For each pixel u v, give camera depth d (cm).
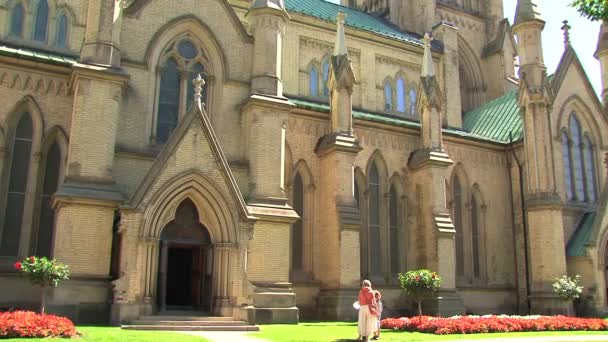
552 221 3931
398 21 5375
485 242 4300
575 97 4444
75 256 2555
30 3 3256
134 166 2886
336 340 2023
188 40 3177
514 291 4291
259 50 3216
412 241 3941
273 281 2928
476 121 4991
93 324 2523
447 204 4219
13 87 2844
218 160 2739
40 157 2842
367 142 3950
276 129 3128
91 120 2702
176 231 2695
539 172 4044
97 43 2789
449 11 5491
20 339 1714
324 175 3597
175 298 3162
